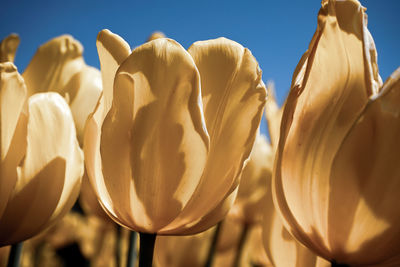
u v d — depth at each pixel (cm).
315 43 19
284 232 23
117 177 19
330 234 19
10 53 25
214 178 19
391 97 18
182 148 19
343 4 19
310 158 19
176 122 19
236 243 39
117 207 20
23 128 21
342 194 18
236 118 19
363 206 18
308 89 19
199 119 19
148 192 19
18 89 20
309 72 19
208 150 19
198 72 19
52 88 25
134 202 19
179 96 19
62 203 21
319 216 19
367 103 18
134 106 19
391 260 18
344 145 18
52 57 25
